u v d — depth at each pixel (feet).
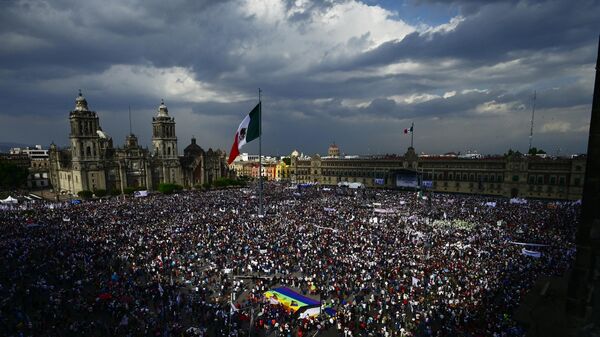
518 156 369.71
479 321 96.27
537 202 307.17
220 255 162.61
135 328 97.76
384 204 296.71
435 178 439.22
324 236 186.91
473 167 405.39
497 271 132.16
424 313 105.81
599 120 31.83
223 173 644.27
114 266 145.48
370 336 97.30
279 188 464.24
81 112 430.61
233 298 120.57
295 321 106.32
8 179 481.46
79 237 184.14
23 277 129.39
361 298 117.91
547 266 135.54
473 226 205.98
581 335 33.27
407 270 137.90
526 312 77.61
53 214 253.24
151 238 185.88
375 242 174.70
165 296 118.01
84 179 433.07
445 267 138.21
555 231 191.72
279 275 141.38
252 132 200.64
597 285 32.53
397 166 476.95
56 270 136.67
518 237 180.45
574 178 334.85
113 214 253.24
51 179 516.73
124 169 471.62
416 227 205.26
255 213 256.32
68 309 106.11
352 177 537.65
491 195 392.27
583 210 33.14
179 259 157.99
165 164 536.83
